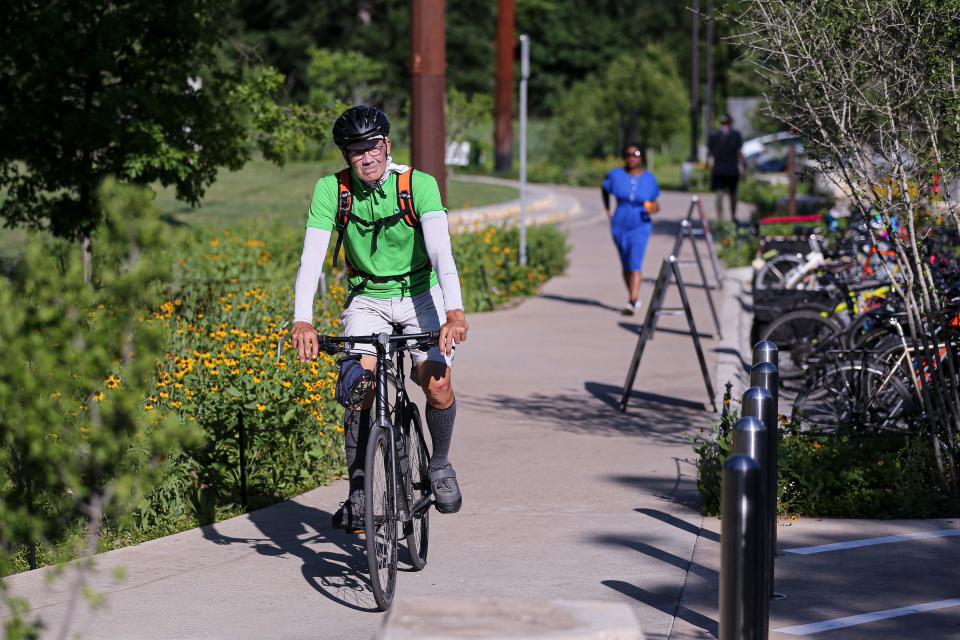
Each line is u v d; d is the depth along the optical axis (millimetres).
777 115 20297
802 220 41719
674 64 151500
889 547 16516
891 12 18328
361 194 14867
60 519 11570
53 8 28531
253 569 15906
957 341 21281
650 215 39344
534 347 33969
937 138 19391
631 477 20828
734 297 42125
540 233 49812
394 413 15258
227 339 25188
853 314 30656
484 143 130125
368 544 13812
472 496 19750
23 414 10625
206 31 31062
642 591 14938
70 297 10703
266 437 20328
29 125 29422
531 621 8047
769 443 14094
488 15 178875
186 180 31766
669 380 29422
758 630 10688
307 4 168000
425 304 15469
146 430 12359
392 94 158000
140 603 14555
